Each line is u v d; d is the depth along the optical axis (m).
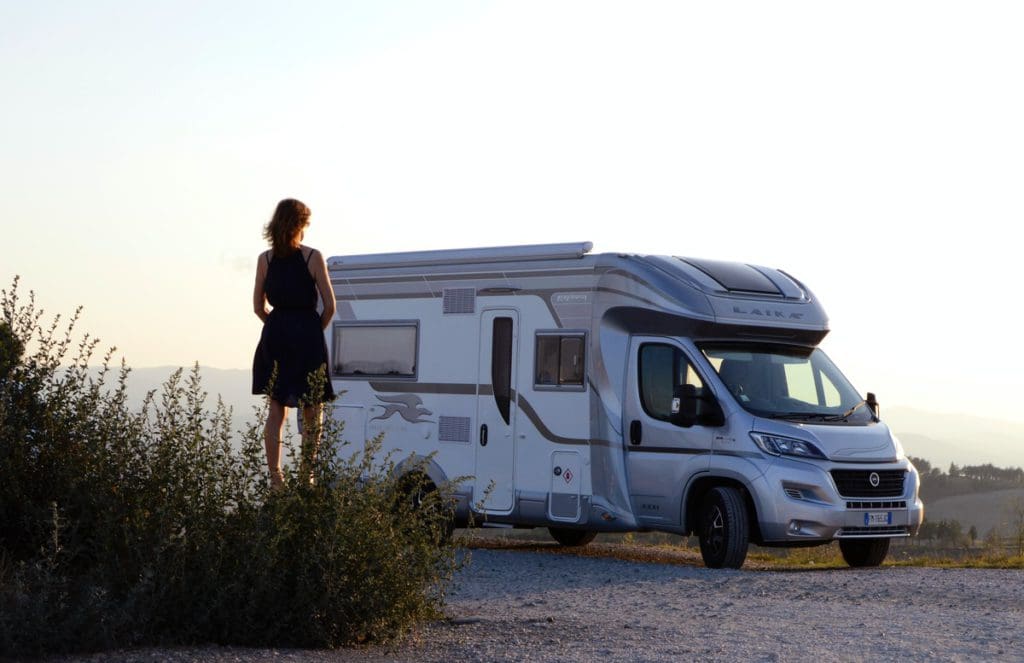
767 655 7.58
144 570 6.91
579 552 15.65
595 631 8.34
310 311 8.71
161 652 6.64
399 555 7.68
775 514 12.77
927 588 11.18
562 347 14.30
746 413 13.13
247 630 7.12
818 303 14.48
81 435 7.76
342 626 7.38
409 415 15.44
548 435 14.30
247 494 7.39
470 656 7.23
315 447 7.77
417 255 15.60
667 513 13.49
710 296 13.57
